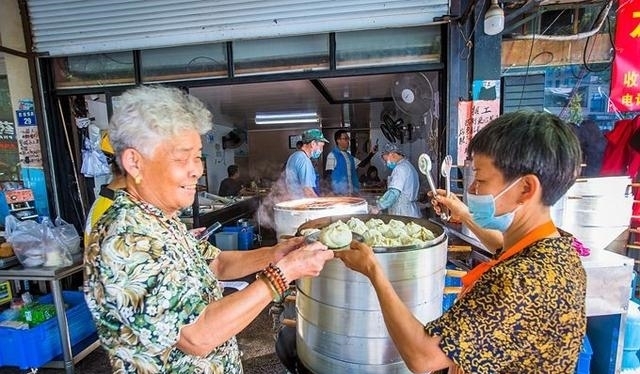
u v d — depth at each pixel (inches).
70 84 119.6
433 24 100.0
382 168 313.4
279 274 31.3
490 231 42.3
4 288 102.4
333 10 102.3
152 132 29.5
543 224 27.2
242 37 107.4
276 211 80.0
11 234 89.6
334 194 164.9
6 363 86.6
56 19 113.3
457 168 102.3
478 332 23.9
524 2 91.3
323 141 130.8
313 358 40.8
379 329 36.5
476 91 99.0
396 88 122.3
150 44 111.2
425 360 25.0
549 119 26.0
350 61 105.8
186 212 162.1
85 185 131.1
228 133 324.5
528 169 25.2
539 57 105.0
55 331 89.7
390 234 44.0
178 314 27.7
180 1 108.3
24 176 119.2
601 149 98.3
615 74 99.2
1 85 114.4
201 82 112.8
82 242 108.0
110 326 28.5
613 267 62.6
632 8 95.4
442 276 40.3
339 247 36.3
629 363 72.1
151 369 29.3
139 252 27.9
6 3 112.0
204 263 36.8
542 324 23.7
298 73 108.5
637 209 90.0
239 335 102.6
